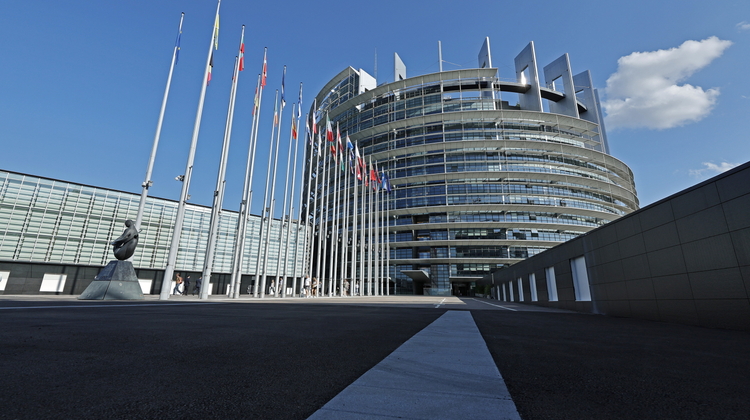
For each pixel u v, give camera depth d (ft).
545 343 18.35
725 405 8.36
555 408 7.99
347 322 25.82
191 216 134.51
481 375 10.68
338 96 305.12
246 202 84.48
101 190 114.73
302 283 118.42
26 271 97.40
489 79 258.16
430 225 223.71
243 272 144.66
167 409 7.30
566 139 253.03
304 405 7.78
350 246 240.94
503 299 132.36
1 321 19.75
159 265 122.83
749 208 26.63
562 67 300.40
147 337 16.12
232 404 7.72
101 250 111.14
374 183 190.29
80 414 6.82
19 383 8.68
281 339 16.87
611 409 7.99
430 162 243.40
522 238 221.25
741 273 27.09
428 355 13.61
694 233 31.78
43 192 104.42
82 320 21.57
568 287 61.46
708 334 24.12
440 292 217.36
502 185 229.04
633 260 40.75
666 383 10.39
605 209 249.55
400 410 7.46
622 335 22.79
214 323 22.49
